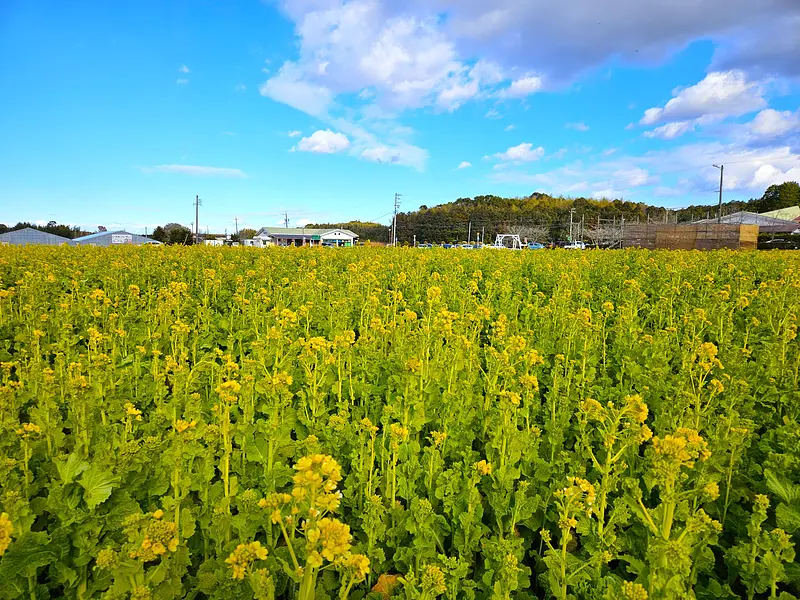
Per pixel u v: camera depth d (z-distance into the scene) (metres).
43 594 2.81
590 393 5.54
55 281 9.96
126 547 2.59
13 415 3.86
